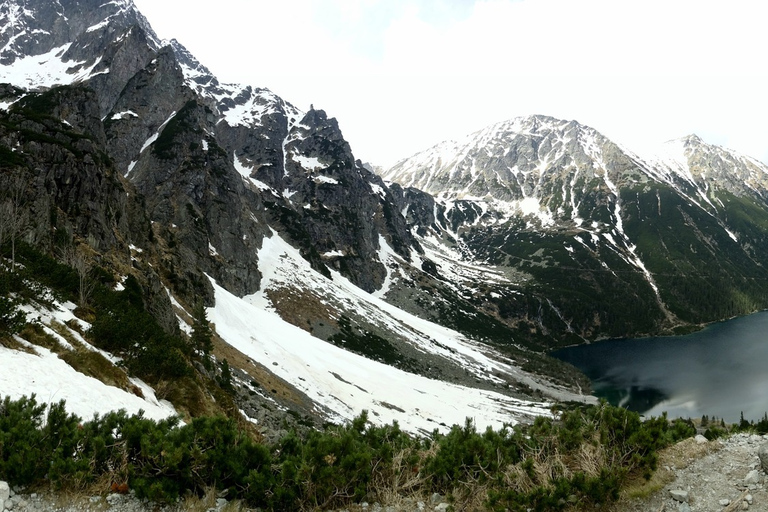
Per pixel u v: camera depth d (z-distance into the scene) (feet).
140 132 552.00
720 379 480.64
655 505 33.68
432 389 352.28
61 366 65.57
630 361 627.46
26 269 103.09
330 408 226.17
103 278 156.25
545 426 46.93
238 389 175.42
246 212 565.53
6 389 49.96
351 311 518.37
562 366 576.20
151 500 33.14
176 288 272.92
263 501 35.58
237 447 37.29
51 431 36.58
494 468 40.32
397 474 40.45
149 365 92.12
